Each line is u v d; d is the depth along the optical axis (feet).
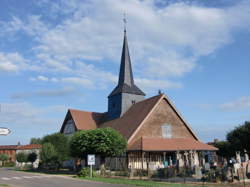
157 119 121.29
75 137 108.58
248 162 85.05
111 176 96.17
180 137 125.39
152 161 115.03
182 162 119.34
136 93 146.10
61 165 158.30
